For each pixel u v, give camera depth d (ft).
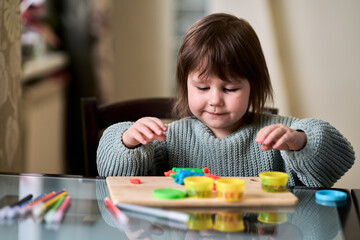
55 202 1.99
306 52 6.78
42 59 5.89
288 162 2.84
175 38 8.34
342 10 6.62
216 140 3.33
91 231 1.69
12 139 3.36
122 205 1.96
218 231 1.72
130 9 7.93
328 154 2.87
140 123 2.79
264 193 2.17
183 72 3.20
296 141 2.70
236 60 3.01
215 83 3.00
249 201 2.03
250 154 3.33
